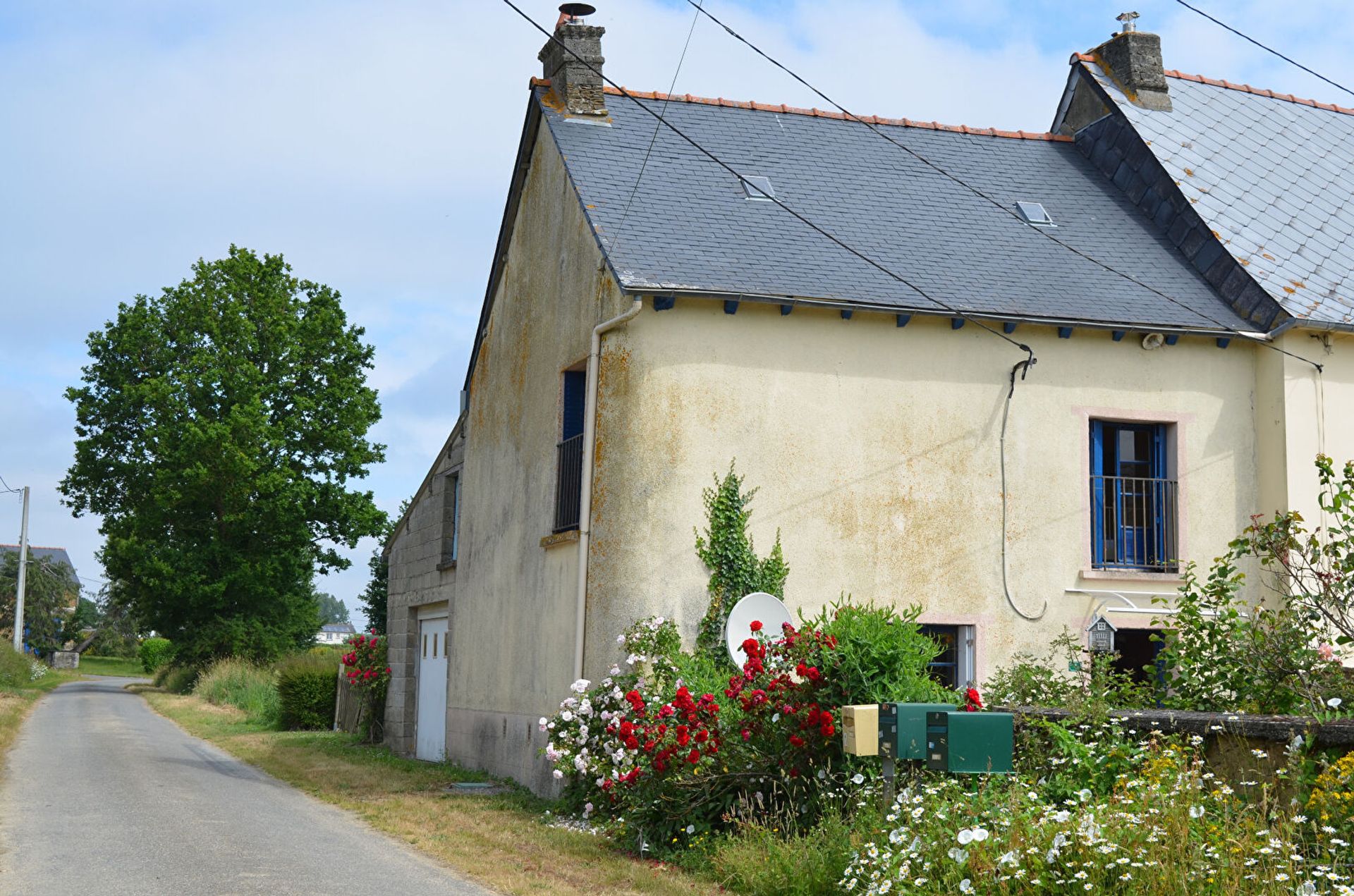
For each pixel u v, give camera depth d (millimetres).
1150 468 14406
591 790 11453
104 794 12695
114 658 90750
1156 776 7199
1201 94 18203
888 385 13430
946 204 15727
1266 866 6039
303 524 42656
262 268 44125
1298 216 16094
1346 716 8281
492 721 15695
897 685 9234
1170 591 13938
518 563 15172
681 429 12758
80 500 43625
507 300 16578
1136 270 15117
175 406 40969
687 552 12633
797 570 12914
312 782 14562
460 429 18453
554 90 15938
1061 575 13703
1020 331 13867
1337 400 14289
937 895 6652
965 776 8117
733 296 12656
